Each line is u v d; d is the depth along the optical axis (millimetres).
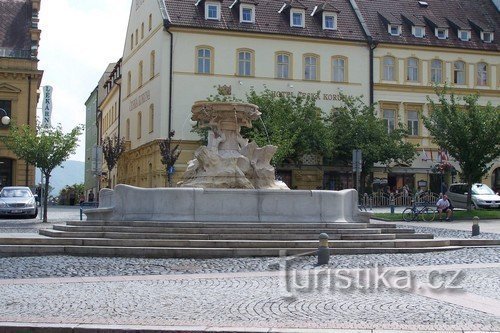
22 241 16625
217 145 21984
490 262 15297
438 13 58438
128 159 59938
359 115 49656
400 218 33969
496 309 9422
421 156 54156
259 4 53031
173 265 14523
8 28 56562
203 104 22047
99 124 87500
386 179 52375
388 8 57250
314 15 53875
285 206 19062
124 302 9938
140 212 18859
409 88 54469
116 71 70812
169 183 44781
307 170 50625
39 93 58844
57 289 11258
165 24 48781
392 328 8055
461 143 37094
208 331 7887
